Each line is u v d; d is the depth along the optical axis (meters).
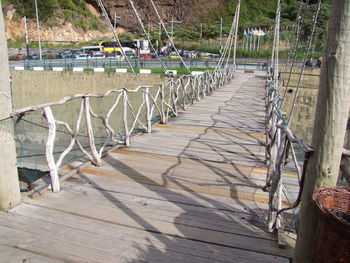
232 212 2.89
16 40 38.78
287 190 3.37
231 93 11.89
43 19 41.69
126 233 2.49
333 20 1.63
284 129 2.48
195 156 4.47
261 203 3.09
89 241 2.37
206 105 9.09
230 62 26.55
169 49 35.41
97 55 31.83
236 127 6.37
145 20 51.75
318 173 1.76
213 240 2.44
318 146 1.75
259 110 8.40
